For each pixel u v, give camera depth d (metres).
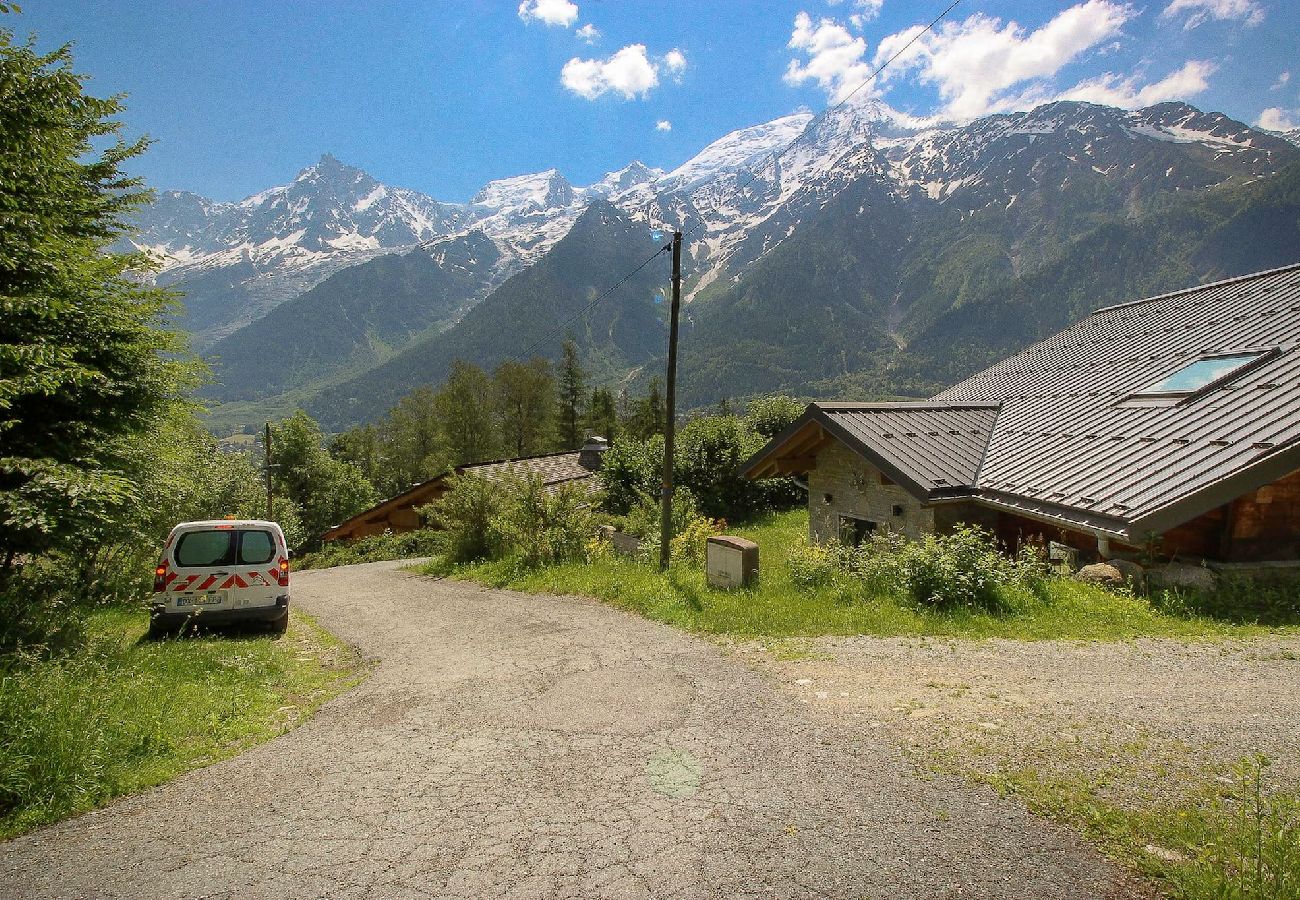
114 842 3.62
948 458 11.58
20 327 7.92
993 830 3.30
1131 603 7.75
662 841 3.33
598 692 5.92
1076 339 16.50
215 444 29.28
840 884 2.90
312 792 4.17
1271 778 3.69
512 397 70.69
